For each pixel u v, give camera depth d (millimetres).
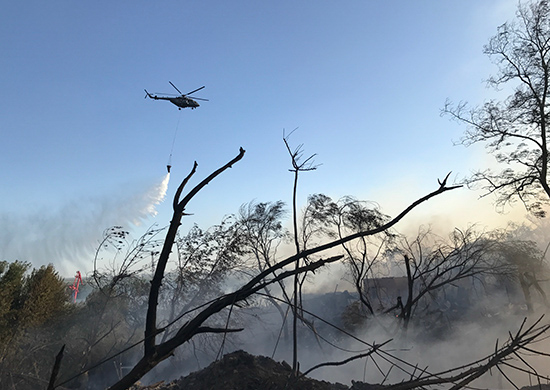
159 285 2688
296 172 7996
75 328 17562
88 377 15289
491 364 3047
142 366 2500
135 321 17797
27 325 16156
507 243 20906
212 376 9422
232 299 2605
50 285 17656
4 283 17219
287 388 3939
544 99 23734
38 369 13875
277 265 2602
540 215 24891
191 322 2600
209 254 19094
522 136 24797
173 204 2785
